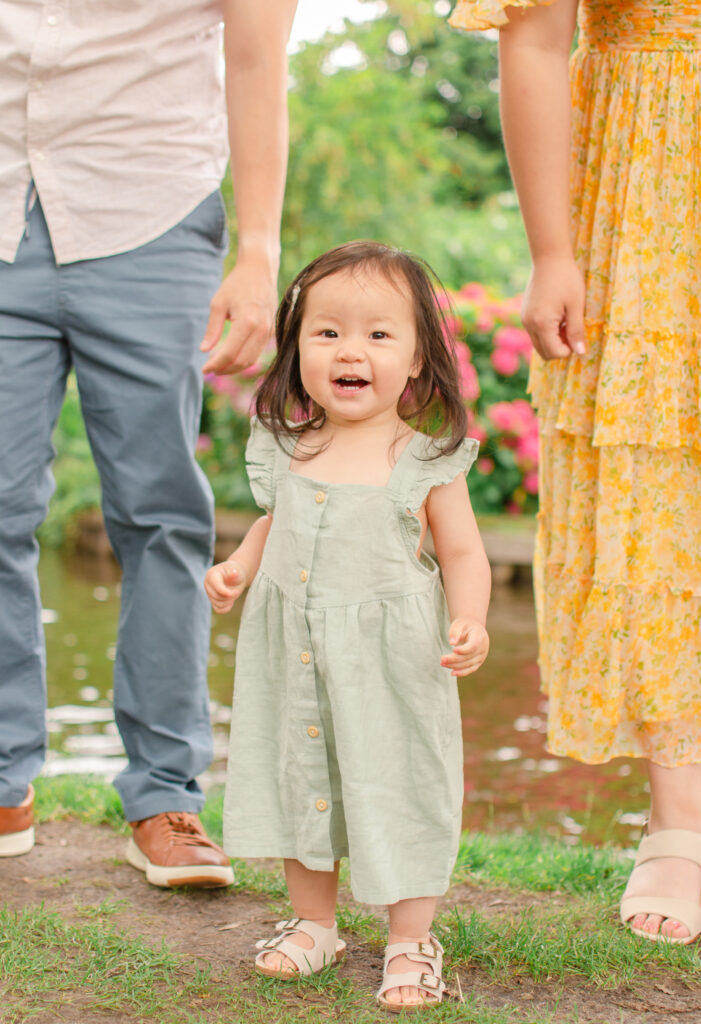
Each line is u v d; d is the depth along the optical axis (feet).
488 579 6.50
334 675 6.31
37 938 7.07
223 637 21.62
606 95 7.59
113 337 8.13
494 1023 5.99
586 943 6.95
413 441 6.65
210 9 8.28
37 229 8.07
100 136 8.05
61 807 10.00
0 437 8.08
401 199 37.35
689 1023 6.12
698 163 7.37
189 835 8.27
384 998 6.23
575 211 7.82
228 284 7.95
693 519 7.55
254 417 6.99
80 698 16.52
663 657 7.55
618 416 7.43
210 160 8.51
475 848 9.19
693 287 7.43
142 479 8.25
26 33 7.89
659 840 7.60
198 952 7.04
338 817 6.51
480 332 29.94
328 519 6.45
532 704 16.62
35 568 8.52
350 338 6.49
